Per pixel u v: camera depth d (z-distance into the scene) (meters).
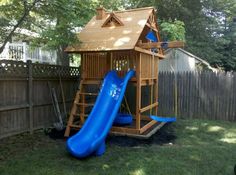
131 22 7.00
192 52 16.72
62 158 4.78
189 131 7.18
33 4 5.66
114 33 6.82
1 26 6.89
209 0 18.36
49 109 7.12
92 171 4.23
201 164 4.57
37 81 6.68
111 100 6.27
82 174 4.11
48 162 4.56
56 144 5.63
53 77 7.28
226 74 8.70
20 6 6.12
